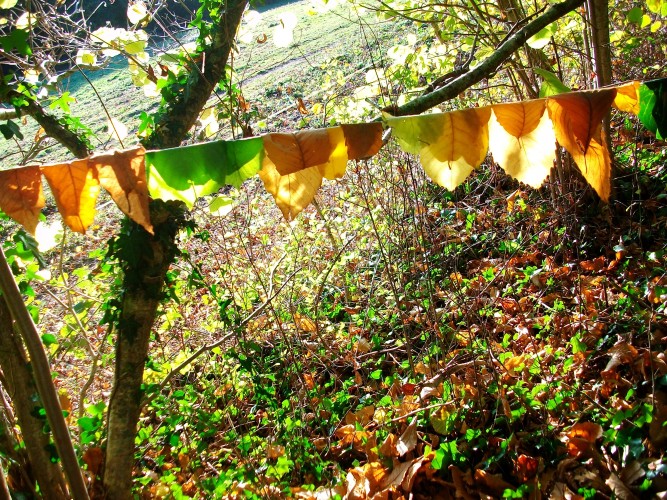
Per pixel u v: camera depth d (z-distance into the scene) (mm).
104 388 3846
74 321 3299
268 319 3850
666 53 5668
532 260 4211
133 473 3158
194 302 4539
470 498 2484
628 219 4168
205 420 3129
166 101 2562
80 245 5695
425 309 3387
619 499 2242
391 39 9141
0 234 2572
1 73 2389
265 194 6383
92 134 2633
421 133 1328
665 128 1498
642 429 2477
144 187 1335
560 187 4355
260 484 2734
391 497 2598
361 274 4551
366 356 3797
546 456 2574
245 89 9328
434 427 2832
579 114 1319
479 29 4457
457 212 4812
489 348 2855
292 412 3268
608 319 3316
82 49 3082
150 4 3570
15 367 2131
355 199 5059
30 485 2215
